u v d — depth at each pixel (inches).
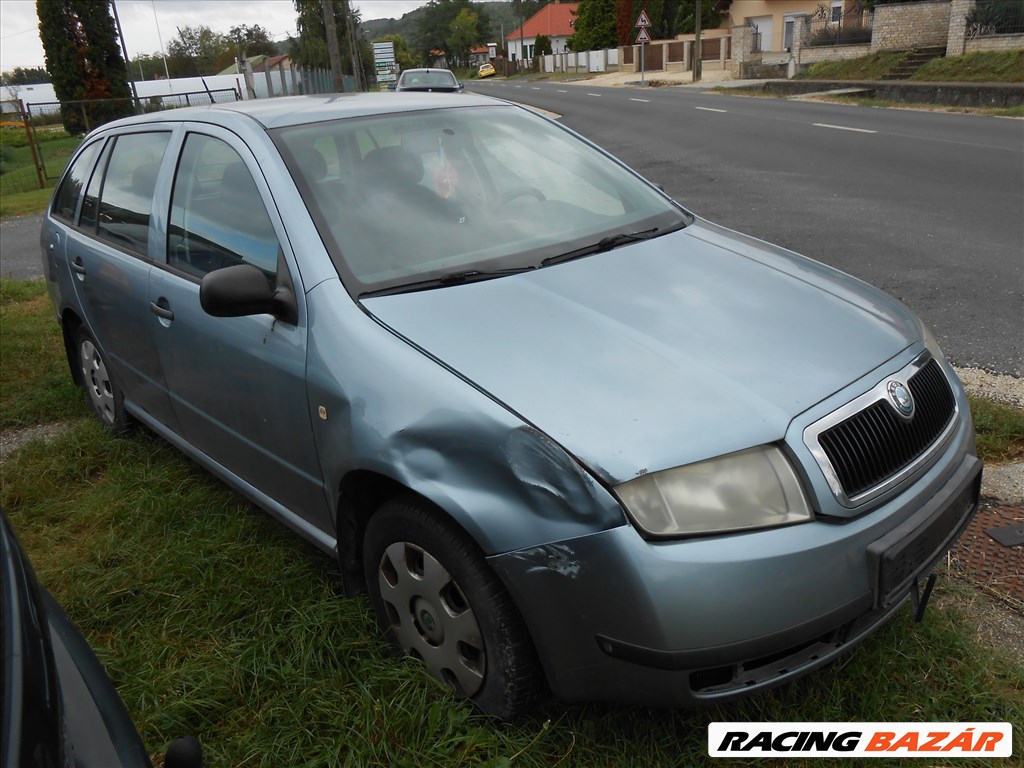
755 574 76.0
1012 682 94.5
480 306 98.3
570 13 3858.3
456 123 134.5
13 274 374.9
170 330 129.2
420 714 91.1
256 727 93.3
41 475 157.5
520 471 80.1
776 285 107.8
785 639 77.2
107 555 128.9
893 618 102.7
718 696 78.1
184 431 140.4
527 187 128.0
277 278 107.3
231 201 119.1
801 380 86.7
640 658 77.0
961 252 271.3
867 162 469.4
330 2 1135.0
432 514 89.0
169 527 135.6
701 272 110.3
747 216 346.9
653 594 75.1
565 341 91.0
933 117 685.9
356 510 102.3
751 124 701.9
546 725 88.1
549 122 150.3
